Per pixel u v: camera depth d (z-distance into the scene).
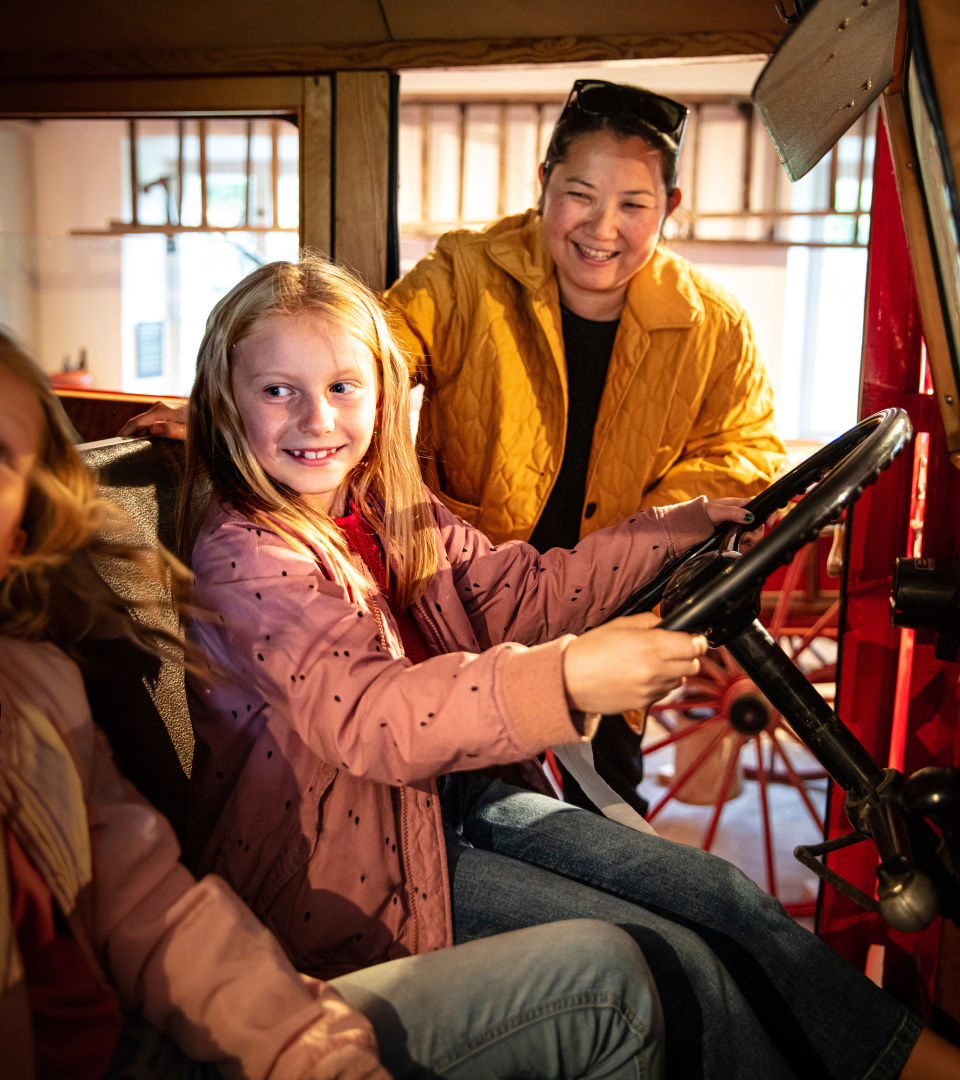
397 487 1.22
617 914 1.04
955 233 0.84
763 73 0.95
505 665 0.89
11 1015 0.68
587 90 1.46
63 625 0.94
